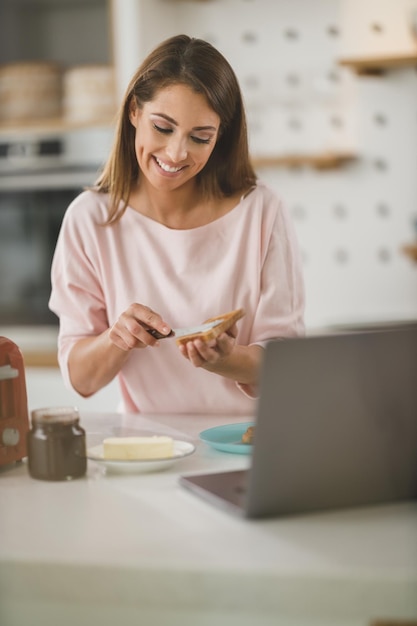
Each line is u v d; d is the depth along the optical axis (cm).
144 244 203
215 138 186
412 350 126
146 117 181
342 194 380
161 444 154
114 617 124
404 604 104
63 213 369
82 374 196
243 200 204
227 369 186
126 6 354
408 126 369
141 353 202
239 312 172
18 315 376
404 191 372
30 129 369
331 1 372
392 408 127
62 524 126
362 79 371
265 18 380
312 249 386
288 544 115
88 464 159
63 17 375
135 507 133
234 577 108
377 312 379
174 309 203
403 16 364
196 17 387
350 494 129
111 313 206
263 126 385
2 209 377
